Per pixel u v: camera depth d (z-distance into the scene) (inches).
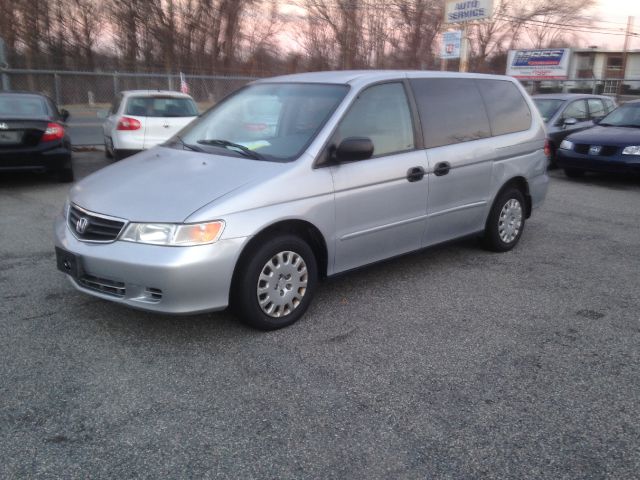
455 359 144.6
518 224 240.1
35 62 1282.0
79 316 166.2
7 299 177.6
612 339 157.1
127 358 142.6
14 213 287.1
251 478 101.0
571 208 328.2
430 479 101.3
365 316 170.7
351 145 161.5
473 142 210.7
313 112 173.9
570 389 131.0
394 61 1541.6
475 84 219.5
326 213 162.9
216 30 1390.3
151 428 114.7
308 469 103.4
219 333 157.0
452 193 203.2
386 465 104.7
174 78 665.6
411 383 132.8
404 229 188.9
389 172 178.7
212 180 152.9
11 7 1251.2
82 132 576.7
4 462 104.0
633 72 2169.0
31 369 136.6
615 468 104.3
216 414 119.7
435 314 172.9
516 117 234.4
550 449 109.6
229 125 188.7
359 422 117.5
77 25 1333.7
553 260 227.9
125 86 641.0
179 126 423.2
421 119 193.3
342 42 1482.5
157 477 101.0
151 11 1333.7
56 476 100.7
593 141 399.5
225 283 143.5
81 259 148.1
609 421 118.7
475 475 102.3
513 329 162.9
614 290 195.0
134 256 138.9
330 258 169.3
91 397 125.3
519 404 124.6
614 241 258.1
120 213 144.3
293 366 139.9
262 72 1422.2
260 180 151.2
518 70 1375.5
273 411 121.0
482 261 225.1
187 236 138.2
